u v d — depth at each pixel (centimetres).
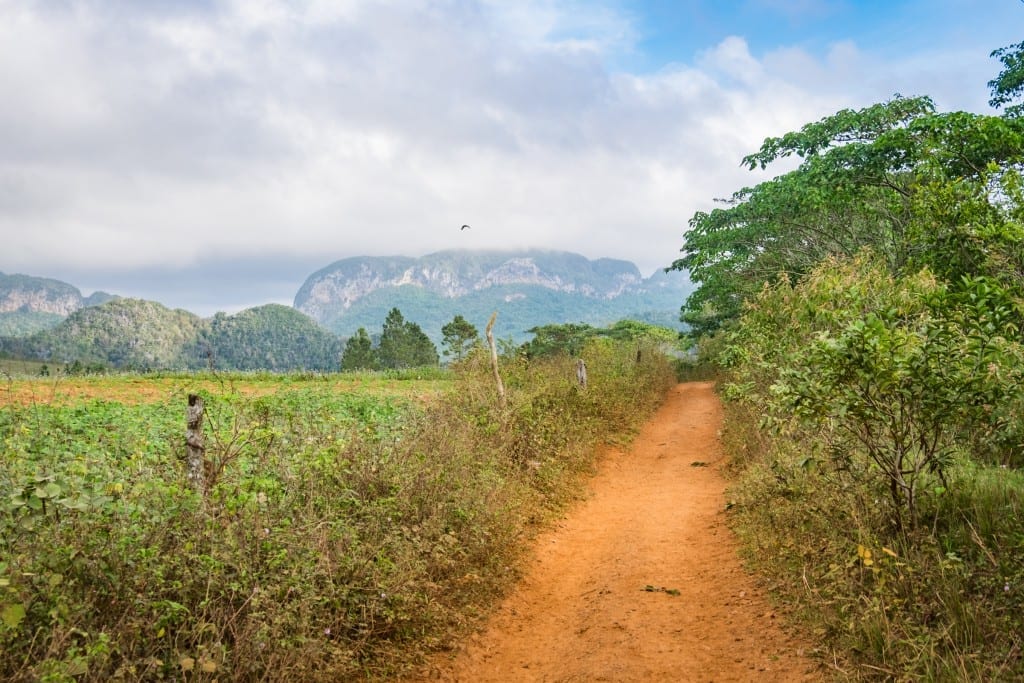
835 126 2214
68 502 470
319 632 523
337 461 765
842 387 622
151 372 2561
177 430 1106
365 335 9431
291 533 562
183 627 452
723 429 1781
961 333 621
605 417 1816
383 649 584
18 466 623
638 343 3838
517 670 615
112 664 428
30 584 432
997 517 628
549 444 1328
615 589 790
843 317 912
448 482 845
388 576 617
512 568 831
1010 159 1462
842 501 721
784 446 991
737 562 827
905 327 679
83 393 1697
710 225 2809
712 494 1209
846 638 546
